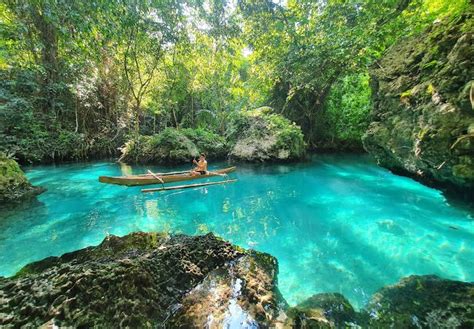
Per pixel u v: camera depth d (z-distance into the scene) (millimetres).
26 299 2186
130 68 15008
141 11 12227
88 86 14094
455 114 4480
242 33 15031
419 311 2484
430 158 5090
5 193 6648
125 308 2240
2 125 11547
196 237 3830
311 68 12570
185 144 13250
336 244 4516
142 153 13445
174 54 15477
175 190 8477
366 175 9906
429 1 8000
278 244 4590
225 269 3189
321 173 10617
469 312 2342
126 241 3738
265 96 18625
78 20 9992
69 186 8875
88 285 2326
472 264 3609
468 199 5305
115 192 8203
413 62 6125
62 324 1993
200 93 19906
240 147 14055
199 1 14219
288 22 12961
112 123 16391
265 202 7152
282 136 13422
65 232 5238
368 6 10211
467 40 4457
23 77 11938
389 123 6699
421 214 5516
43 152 12852
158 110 18203
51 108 13992
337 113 16250
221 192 8234
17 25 11109
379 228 5051
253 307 2510
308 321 2359
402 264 3746
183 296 2703
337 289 3252
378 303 2725
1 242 4805
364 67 11969
